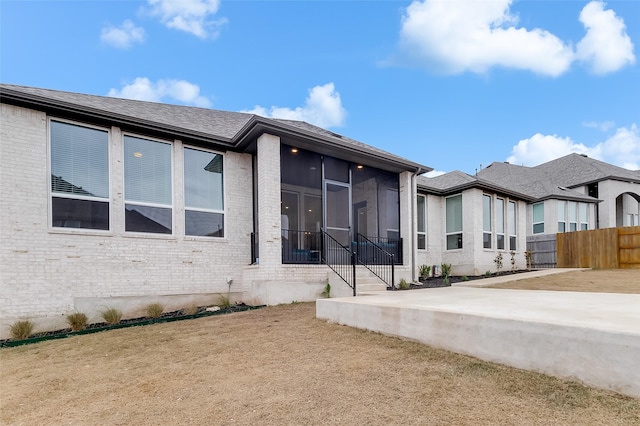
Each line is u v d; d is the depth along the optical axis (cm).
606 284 888
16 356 489
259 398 309
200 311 773
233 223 905
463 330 369
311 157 992
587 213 2036
